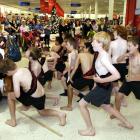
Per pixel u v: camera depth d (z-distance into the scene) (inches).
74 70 165.3
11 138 133.9
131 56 141.6
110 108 137.5
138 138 135.6
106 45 121.6
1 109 172.7
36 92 138.6
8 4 1256.2
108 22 514.6
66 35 199.9
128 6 343.9
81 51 190.7
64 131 141.7
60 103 184.7
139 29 314.2
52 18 729.6
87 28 549.3
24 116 161.0
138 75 140.3
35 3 1163.9
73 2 1098.7
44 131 141.7
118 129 144.9
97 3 1076.5
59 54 223.8
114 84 163.3
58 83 237.1
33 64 171.9
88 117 134.5
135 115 165.8
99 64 120.9
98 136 136.6
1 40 269.4
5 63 130.5
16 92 133.0
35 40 439.5
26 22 681.6
